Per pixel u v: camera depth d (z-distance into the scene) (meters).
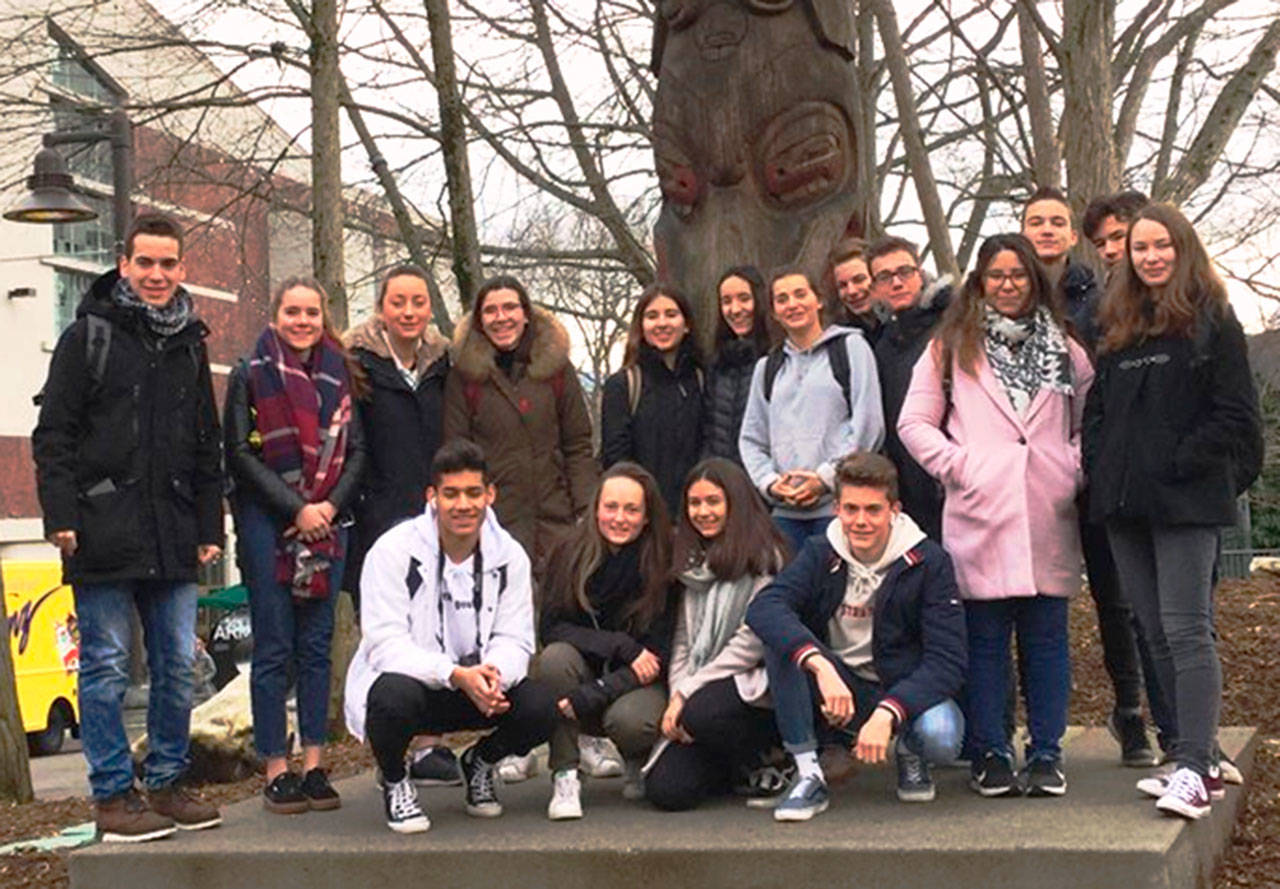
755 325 6.00
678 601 5.40
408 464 5.87
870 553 5.11
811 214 6.85
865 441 5.56
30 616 17.77
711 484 5.25
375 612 5.12
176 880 4.95
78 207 12.43
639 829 4.88
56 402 5.07
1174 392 4.80
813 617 5.21
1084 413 5.12
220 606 24.91
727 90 6.88
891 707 4.88
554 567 5.48
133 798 5.12
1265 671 9.49
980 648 5.23
